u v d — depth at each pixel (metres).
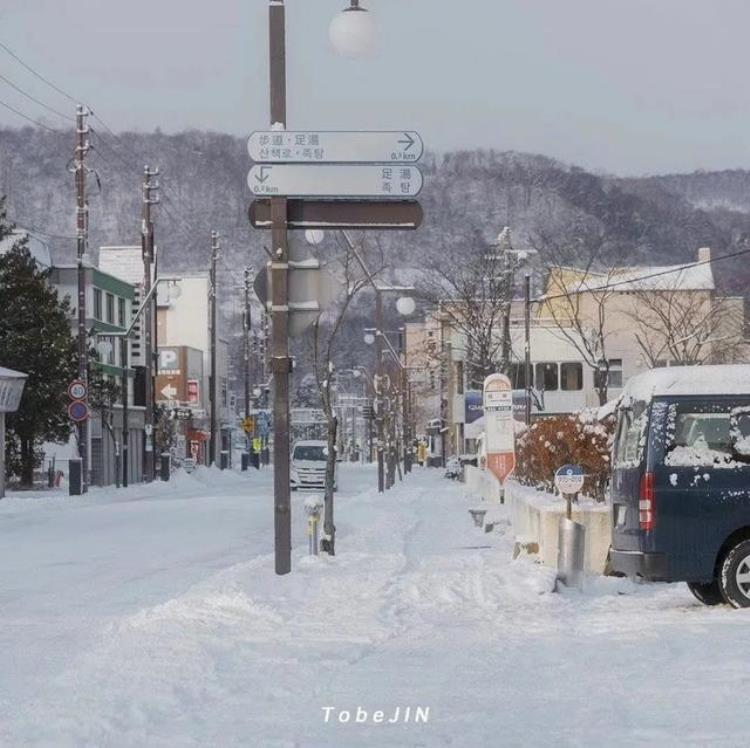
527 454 81.62
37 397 137.12
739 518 37.38
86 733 21.53
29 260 143.75
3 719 23.08
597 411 63.06
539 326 187.62
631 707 23.33
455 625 35.50
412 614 37.84
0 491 118.19
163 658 29.19
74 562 58.44
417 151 47.34
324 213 48.47
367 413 159.50
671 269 155.00
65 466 180.50
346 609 38.16
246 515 95.31
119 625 35.09
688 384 38.09
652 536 37.47
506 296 138.25
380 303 153.25
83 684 26.17
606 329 183.12
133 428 198.62
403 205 48.19
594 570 49.75
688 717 22.17
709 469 37.56
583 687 25.59
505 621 36.16
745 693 24.08
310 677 27.22
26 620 38.53
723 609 38.00
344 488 162.12
